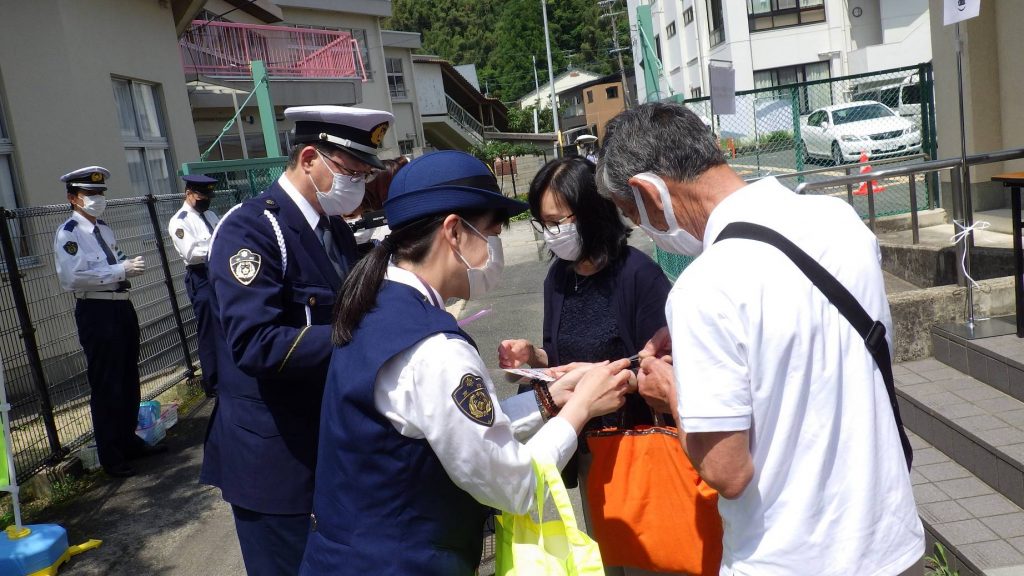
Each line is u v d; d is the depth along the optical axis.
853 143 12.47
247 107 15.28
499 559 1.75
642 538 2.08
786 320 1.40
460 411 1.52
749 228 1.47
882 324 1.49
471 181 1.73
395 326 1.59
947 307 4.21
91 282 5.07
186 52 14.20
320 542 1.67
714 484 1.46
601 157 1.76
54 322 6.20
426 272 1.73
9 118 7.59
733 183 1.60
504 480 1.58
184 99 10.65
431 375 1.53
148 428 5.71
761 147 10.19
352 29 23.34
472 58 76.25
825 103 14.51
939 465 3.33
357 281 1.69
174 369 7.35
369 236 4.00
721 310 1.41
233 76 15.34
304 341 2.21
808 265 1.43
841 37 24.58
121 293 5.28
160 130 10.12
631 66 67.00
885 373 1.50
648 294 2.34
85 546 4.26
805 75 24.92
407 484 1.59
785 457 1.44
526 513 1.68
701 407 1.42
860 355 1.45
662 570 2.09
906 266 5.81
